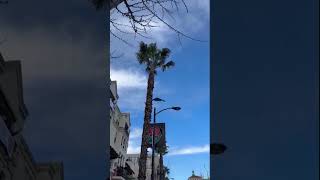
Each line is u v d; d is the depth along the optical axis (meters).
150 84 31.77
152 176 36.78
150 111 31.22
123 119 51.91
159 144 45.62
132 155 64.62
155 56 31.11
